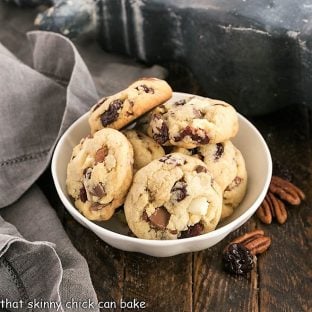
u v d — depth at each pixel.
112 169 0.49
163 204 0.48
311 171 0.58
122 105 0.50
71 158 0.53
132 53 0.68
